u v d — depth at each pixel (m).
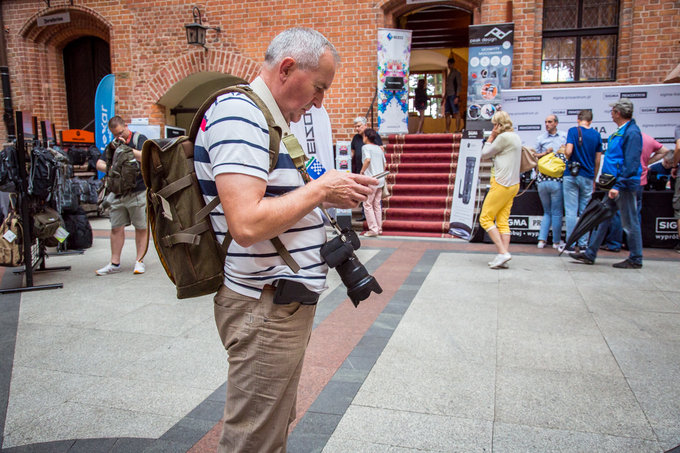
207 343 3.68
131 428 2.54
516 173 5.57
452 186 8.80
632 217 5.62
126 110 11.07
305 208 1.40
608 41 9.05
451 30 13.59
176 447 2.36
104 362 3.35
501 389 2.89
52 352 3.53
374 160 7.96
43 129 6.62
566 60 9.23
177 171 1.55
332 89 10.07
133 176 5.53
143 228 5.77
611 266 5.85
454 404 2.73
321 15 9.91
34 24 11.34
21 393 2.93
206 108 1.51
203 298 4.82
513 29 8.77
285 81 1.50
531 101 8.22
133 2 10.76
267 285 1.53
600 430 2.46
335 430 2.48
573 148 6.54
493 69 8.94
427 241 7.70
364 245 7.36
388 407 2.71
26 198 5.07
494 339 3.64
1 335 3.86
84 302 4.71
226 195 1.35
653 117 7.74
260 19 10.18
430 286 5.07
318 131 4.50
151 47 10.79
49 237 5.73
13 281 5.57
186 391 2.94
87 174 10.33
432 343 3.59
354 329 3.90
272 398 1.57
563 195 6.77
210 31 10.45
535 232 7.37
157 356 3.45
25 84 11.49
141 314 4.34
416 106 13.01
